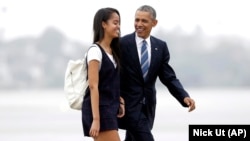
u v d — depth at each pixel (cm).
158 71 1244
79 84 1132
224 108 6762
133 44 1214
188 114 5419
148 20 1204
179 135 3231
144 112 1228
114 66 1128
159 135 3244
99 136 1120
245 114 5288
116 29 1125
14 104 9050
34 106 7994
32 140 3033
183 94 1235
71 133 3416
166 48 1245
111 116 1118
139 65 1212
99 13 1125
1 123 4447
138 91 1215
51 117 5288
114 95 1129
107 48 1129
